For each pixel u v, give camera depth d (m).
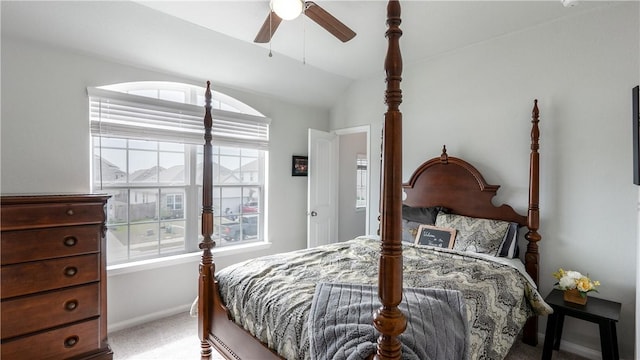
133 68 2.77
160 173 3.08
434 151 3.26
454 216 2.86
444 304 1.43
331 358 1.23
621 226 2.22
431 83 3.28
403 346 1.13
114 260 2.81
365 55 3.23
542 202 2.57
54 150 2.41
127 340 2.53
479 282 1.85
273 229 3.84
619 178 2.22
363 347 1.16
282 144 3.92
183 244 3.22
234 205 3.60
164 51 2.77
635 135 2.02
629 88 2.19
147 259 2.98
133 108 2.79
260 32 2.23
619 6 2.23
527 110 2.65
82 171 2.53
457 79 3.09
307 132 4.18
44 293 1.96
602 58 2.29
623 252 2.21
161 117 2.95
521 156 2.69
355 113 4.06
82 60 2.52
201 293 2.11
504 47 2.78
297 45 2.99
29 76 2.30
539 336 2.55
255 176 3.79
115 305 2.71
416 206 3.29
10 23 2.16
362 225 5.18
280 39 2.87
